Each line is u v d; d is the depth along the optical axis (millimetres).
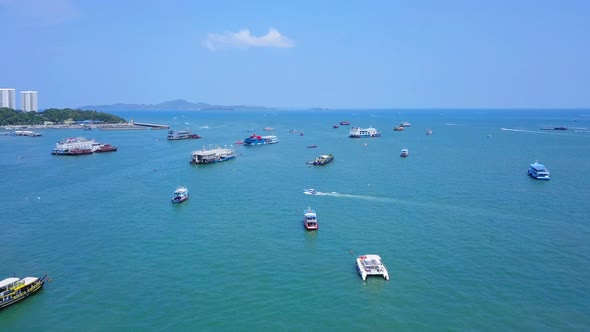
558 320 54812
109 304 59688
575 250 77500
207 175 157875
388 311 57188
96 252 78312
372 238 84625
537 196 117688
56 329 54031
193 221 97250
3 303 58688
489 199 114375
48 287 64875
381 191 125250
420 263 72250
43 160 196750
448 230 89062
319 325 54156
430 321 54812
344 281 65938
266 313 57000
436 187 129875
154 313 57188
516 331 52562
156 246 81188
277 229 90938
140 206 111125
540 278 66312
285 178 149625
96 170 169125
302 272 69188
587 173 153750
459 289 62906
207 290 63312
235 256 76000
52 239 85500
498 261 72750
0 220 98562
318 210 105500
